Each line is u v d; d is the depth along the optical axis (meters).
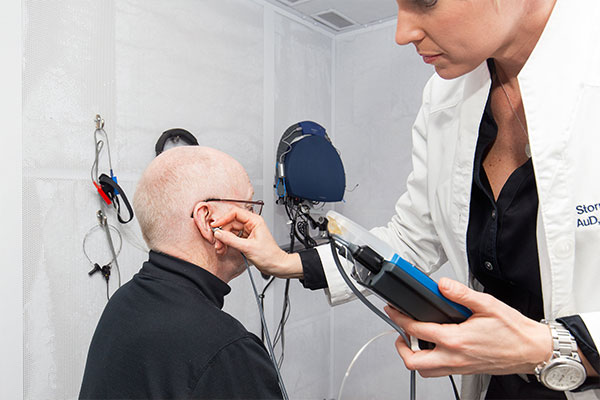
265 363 0.75
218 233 0.85
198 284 0.81
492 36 0.58
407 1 0.60
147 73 1.49
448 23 0.58
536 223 0.74
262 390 0.73
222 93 1.78
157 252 0.86
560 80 0.68
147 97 1.49
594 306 0.69
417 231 1.07
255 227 0.90
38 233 1.21
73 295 1.29
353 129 2.39
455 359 0.56
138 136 1.46
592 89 0.66
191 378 0.69
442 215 0.93
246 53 1.89
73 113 1.29
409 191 1.10
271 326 2.04
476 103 0.80
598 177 0.66
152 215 0.85
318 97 2.35
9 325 1.14
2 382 1.13
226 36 1.79
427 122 1.03
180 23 1.60
